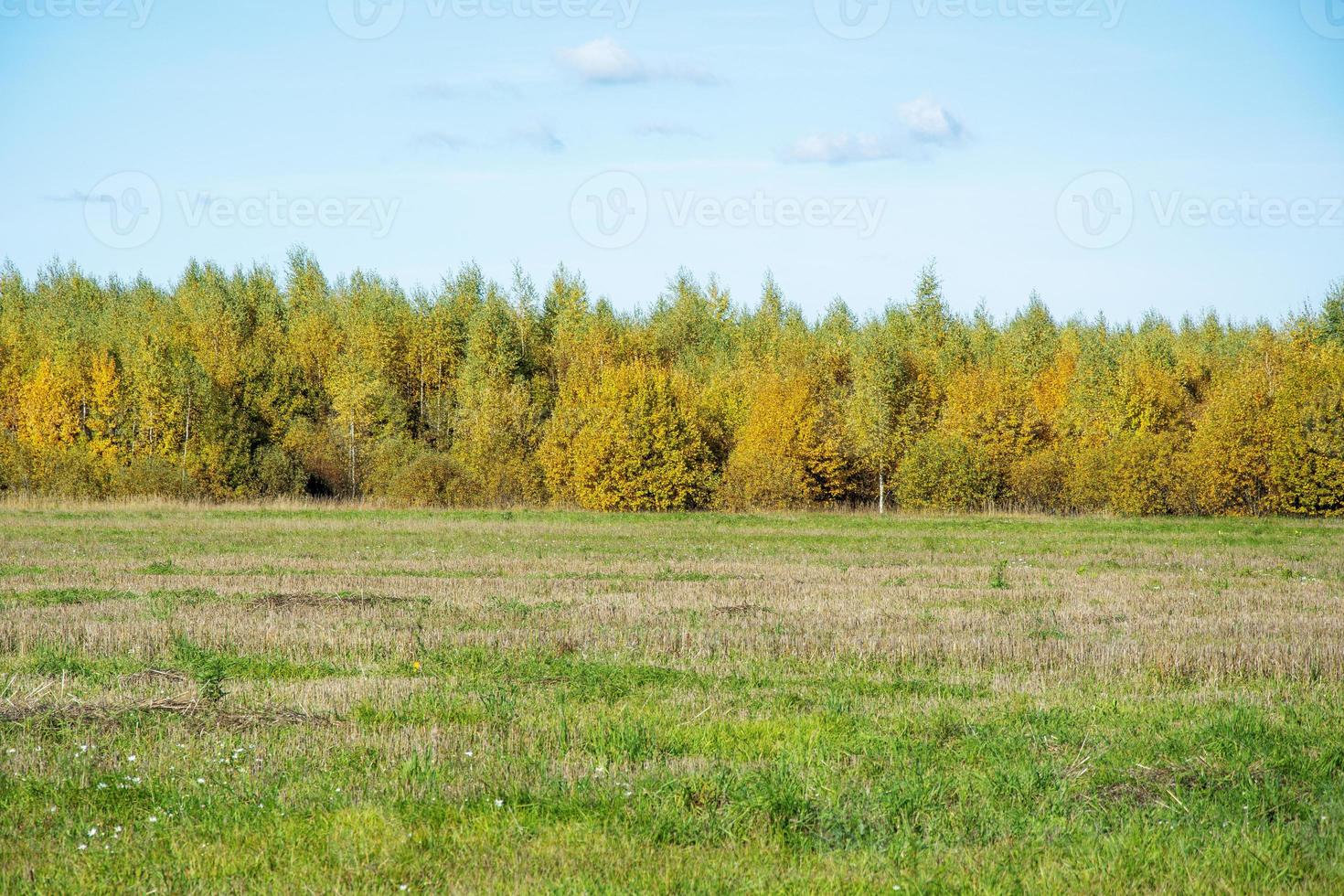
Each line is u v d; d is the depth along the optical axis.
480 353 75.44
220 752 10.05
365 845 8.01
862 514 53.69
